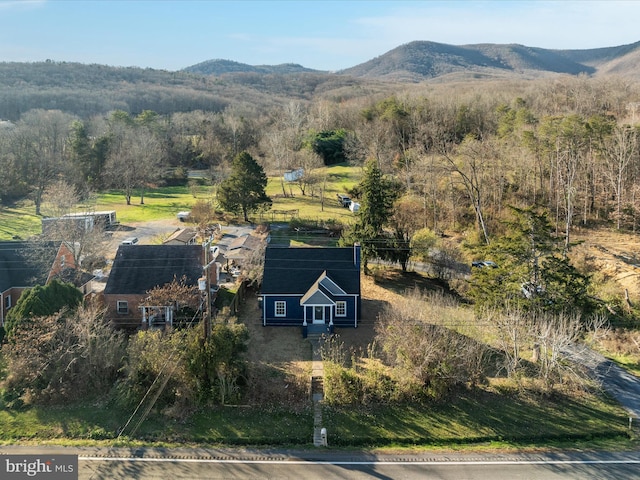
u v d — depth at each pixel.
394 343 31.20
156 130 110.94
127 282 38.50
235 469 24.16
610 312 39.78
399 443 26.34
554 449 25.95
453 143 80.19
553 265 32.62
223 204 67.00
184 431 26.83
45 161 80.06
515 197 65.50
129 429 26.88
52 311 31.42
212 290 40.00
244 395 29.47
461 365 30.03
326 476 23.73
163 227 66.62
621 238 57.00
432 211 63.94
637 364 34.19
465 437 26.72
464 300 43.25
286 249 41.28
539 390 30.27
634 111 83.75
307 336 37.22
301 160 92.50
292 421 27.72
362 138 92.31
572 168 56.94
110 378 30.34
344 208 75.94
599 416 28.50
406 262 50.44
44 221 53.59
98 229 48.62
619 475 23.92
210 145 108.25
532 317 32.22
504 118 84.81
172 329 32.69
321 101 134.62
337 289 38.38
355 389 29.17
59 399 28.88
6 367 31.03
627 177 63.19
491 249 34.78
